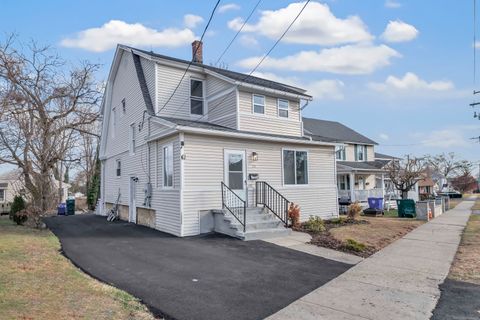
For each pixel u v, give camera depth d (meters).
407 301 5.29
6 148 18.11
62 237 11.39
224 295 5.54
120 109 18.61
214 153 12.39
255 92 15.40
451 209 26.05
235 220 11.40
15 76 17.19
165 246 9.57
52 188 25.34
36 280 5.76
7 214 24.44
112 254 8.52
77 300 4.93
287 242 10.23
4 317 4.07
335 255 8.62
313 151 15.88
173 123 11.88
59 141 20.83
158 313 4.74
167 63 15.38
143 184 14.84
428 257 8.43
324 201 16.00
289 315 4.73
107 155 20.62
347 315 4.73
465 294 5.62
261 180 13.71
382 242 10.43
